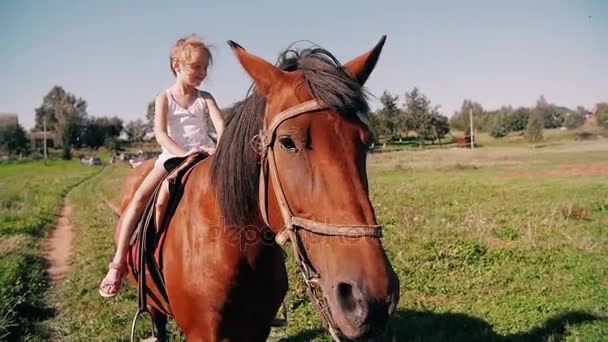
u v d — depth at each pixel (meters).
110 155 75.44
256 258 2.72
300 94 2.26
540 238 8.98
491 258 7.71
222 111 3.60
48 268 9.24
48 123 99.56
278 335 5.35
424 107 56.44
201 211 2.86
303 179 2.18
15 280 7.28
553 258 7.69
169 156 3.42
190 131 3.46
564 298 6.05
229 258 2.70
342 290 2.03
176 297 2.96
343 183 2.13
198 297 2.81
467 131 72.81
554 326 5.18
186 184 3.12
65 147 78.88
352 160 2.17
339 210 2.11
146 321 5.94
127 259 3.56
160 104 3.38
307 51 2.54
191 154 3.32
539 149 44.75
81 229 13.38
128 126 91.94
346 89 2.21
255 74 2.38
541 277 6.90
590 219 11.20
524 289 6.44
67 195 26.08
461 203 13.98
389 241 8.78
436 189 18.00
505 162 31.92
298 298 6.20
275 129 2.27
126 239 3.36
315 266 2.20
